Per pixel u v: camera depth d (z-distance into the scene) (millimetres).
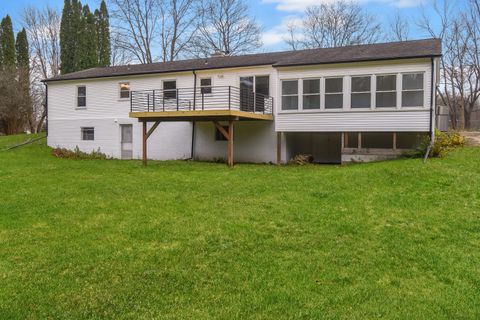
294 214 8156
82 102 22219
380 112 15664
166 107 19828
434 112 15219
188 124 20062
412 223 7602
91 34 39969
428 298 4840
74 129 22406
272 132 18203
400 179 11039
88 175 13391
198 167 15633
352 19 37406
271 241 6703
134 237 6938
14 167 15445
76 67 39594
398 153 15633
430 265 5809
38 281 5227
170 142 20453
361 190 10070
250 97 17734
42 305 4617
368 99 15867
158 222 7742
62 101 22688
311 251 6293
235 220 7809
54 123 22984
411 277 5445
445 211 8266
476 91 34281
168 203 9227
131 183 11750
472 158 13805
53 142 23062
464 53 34531
